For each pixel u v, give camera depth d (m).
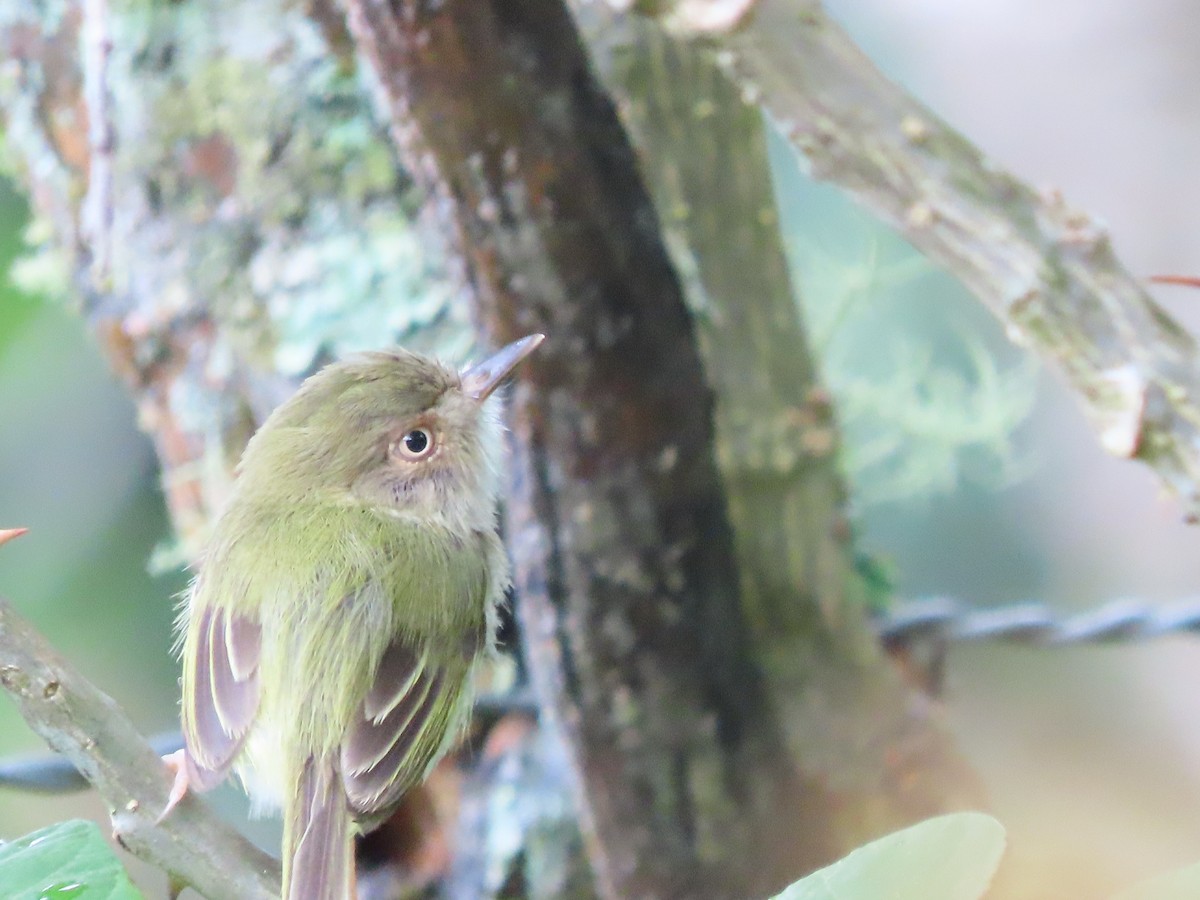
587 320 6.82
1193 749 13.80
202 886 5.15
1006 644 9.48
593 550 7.26
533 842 9.09
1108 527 13.38
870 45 13.55
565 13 6.49
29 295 12.55
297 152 9.57
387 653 7.15
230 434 9.94
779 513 9.58
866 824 9.12
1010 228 4.34
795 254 12.15
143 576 13.54
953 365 13.23
